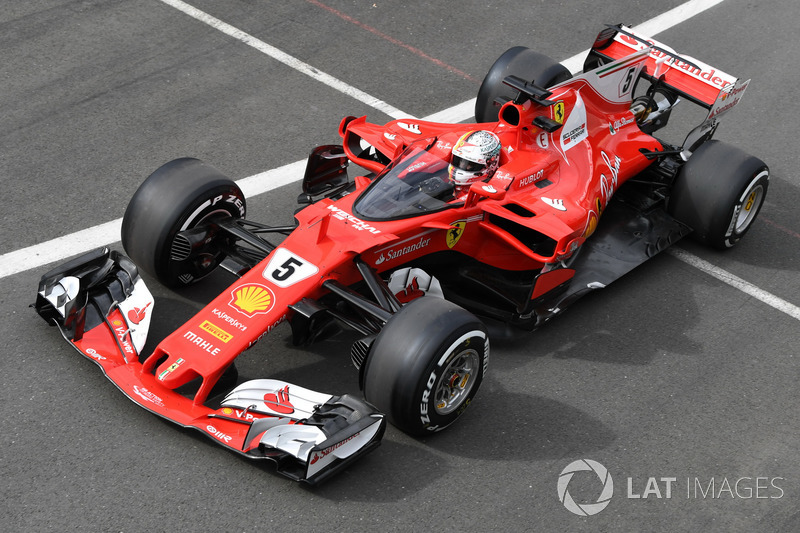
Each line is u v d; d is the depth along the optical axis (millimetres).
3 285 10734
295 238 9516
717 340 10891
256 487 8359
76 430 8836
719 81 12781
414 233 9805
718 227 11977
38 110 14305
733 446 9422
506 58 13602
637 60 12297
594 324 10969
